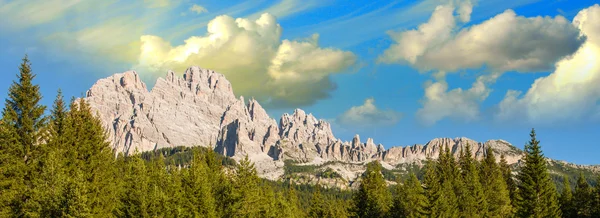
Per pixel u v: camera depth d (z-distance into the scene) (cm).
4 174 6775
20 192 6738
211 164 13288
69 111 8100
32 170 6981
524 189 11325
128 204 7588
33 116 7231
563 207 13000
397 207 13112
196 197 9212
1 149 6931
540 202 10888
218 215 9925
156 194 7731
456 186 12450
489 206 12419
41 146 7162
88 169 7575
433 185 11225
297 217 18388
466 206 11688
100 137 8231
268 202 14038
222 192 10631
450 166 14775
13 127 6988
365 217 13975
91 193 7212
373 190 14862
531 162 11331
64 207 6128
